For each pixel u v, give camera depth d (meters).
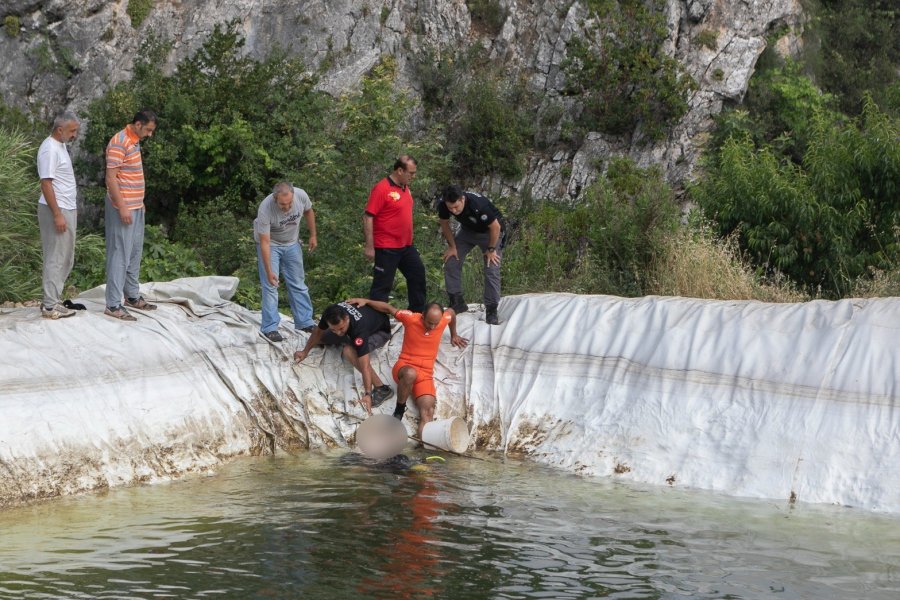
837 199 13.65
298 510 7.56
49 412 7.96
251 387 9.58
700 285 11.91
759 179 14.30
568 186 23.39
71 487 7.80
